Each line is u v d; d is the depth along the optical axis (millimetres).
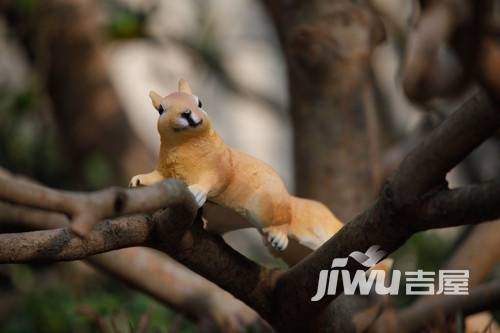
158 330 4262
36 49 6379
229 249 3838
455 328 4133
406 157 3730
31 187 3508
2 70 7926
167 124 3715
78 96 6535
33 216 4082
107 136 6582
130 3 7133
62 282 5418
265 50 10828
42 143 6547
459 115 3689
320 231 3807
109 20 6504
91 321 4516
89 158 6566
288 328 3889
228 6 10250
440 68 4270
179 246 3781
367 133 4590
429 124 5133
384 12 6520
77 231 3512
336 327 3938
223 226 3818
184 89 3750
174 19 8578
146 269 4387
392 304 4152
